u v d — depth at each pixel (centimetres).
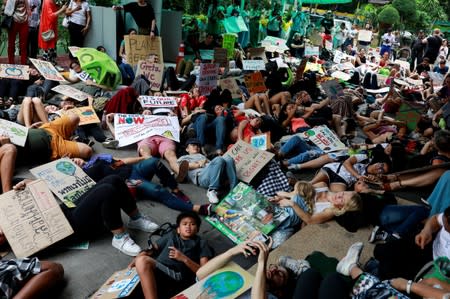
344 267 325
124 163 484
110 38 978
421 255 341
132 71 881
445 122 753
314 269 306
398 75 1335
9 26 811
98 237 388
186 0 1298
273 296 297
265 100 766
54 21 871
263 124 662
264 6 1582
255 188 495
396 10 2566
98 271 347
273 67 1041
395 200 426
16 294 291
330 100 840
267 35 1667
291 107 709
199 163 516
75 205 385
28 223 353
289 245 383
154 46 949
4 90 674
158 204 452
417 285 288
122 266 358
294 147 592
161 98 684
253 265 358
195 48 1220
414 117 786
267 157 512
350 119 775
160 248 338
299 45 1552
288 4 1848
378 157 523
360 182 457
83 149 516
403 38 2322
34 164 502
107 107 652
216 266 300
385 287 283
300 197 426
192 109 713
